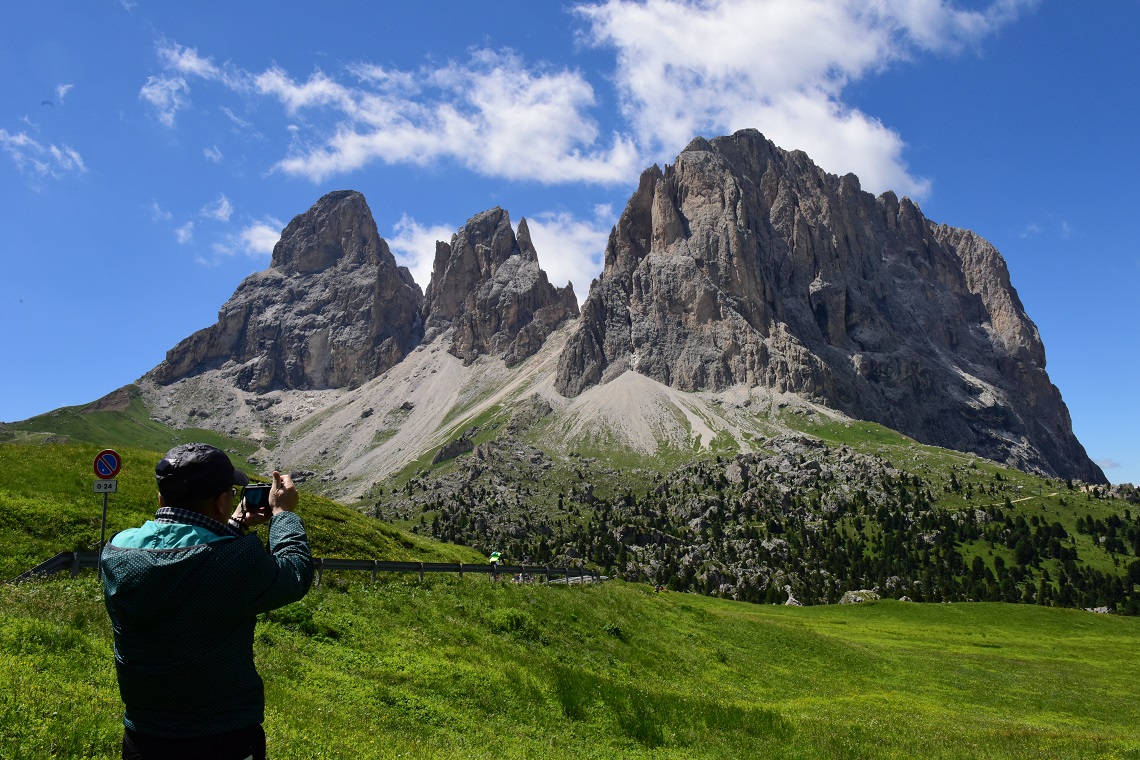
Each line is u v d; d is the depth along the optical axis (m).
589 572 74.25
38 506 45.03
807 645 61.81
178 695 6.75
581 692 30.27
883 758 28.84
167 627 6.71
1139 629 101.81
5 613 21.33
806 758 28.06
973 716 47.06
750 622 64.06
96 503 49.09
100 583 30.25
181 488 7.19
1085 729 46.69
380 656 29.05
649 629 53.31
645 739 27.67
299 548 7.75
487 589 47.53
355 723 19.73
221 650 6.91
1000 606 110.69
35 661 17.89
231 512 7.93
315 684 23.27
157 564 6.69
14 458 53.56
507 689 28.77
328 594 35.44
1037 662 71.25
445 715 24.17
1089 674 66.31
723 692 44.28
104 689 17.06
